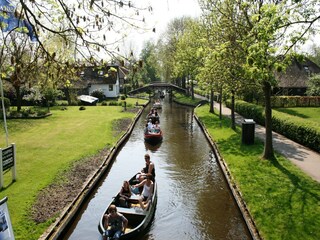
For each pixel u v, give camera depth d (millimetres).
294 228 9219
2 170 12359
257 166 14836
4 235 7152
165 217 11500
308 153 16719
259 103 35719
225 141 20922
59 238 9586
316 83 37281
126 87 67438
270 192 11758
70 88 45500
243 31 15359
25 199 11359
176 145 22625
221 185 14516
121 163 18312
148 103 55812
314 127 17297
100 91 52812
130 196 11875
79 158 16969
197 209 12078
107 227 9680
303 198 11000
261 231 9273
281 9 8922
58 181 13352
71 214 10617
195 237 10117
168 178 15594
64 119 31656
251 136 19094
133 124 30516
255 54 8344
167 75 68938
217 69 17438
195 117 35781
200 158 19109
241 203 11453
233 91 20000
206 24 22531
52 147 19516
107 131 25359
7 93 41406
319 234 8828
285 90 41031
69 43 6168
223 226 10750
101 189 14195
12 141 21281
